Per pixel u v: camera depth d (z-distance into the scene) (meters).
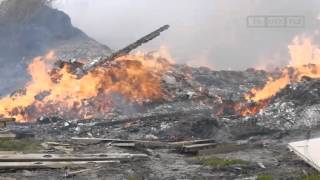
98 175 9.99
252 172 10.47
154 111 23.12
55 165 10.41
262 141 16.06
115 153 12.78
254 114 20.98
